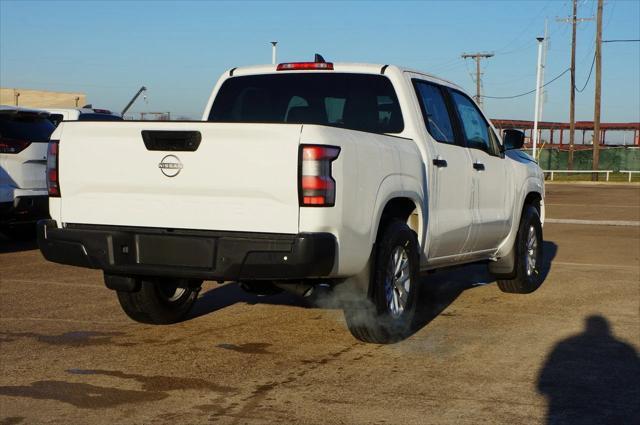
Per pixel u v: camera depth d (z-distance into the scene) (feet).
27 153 37.01
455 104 25.16
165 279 21.26
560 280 32.65
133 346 20.40
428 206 22.03
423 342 21.31
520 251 28.45
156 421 14.87
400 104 22.25
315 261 16.99
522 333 22.61
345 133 18.01
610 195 102.63
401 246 20.40
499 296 28.68
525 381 17.79
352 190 17.87
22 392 16.55
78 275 32.17
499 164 26.91
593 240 47.98
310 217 17.03
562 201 88.94
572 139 187.62
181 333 21.90
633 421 15.28
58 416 15.11
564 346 21.13
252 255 17.29
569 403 16.28
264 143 17.21
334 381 17.51
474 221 24.80
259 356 19.54
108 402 15.94
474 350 20.51
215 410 15.51
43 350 19.95
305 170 16.99
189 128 17.75
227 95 24.32
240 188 17.42
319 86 23.26
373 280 19.40
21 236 42.70
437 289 30.04
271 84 23.85
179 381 17.39
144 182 18.33
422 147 21.98
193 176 17.83
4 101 118.83
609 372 18.63
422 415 15.37
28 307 25.52
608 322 24.26
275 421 14.92
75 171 19.08
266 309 25.27
